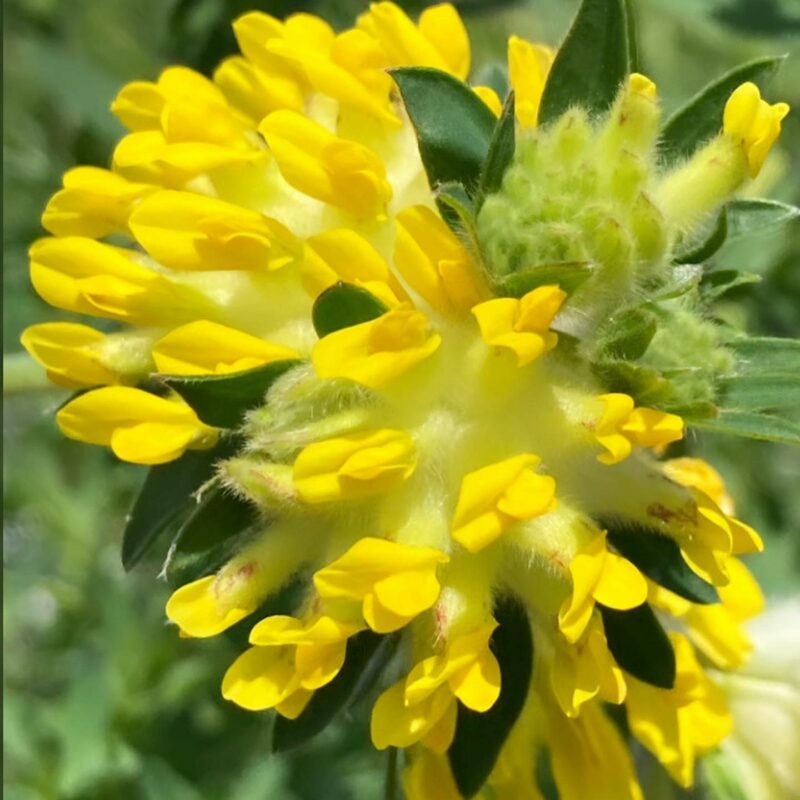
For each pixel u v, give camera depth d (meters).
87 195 0.07
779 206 0.07
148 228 0.07
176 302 0.07
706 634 0.08
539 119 0.07
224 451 0.07
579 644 0.06
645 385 0.06
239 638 0.07
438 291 0.06
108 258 0.07
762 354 0.07
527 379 0.06
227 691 0.06
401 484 0.06
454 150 0.07
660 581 0.07
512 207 0.06
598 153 0.06
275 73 0.08
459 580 0.06
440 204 0.06
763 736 0.09
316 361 0.06
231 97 0.08
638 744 0.09
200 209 0.07
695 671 0.07
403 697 0.06
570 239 0.06
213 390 0.06
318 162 0.07
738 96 0.07
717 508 0.06
